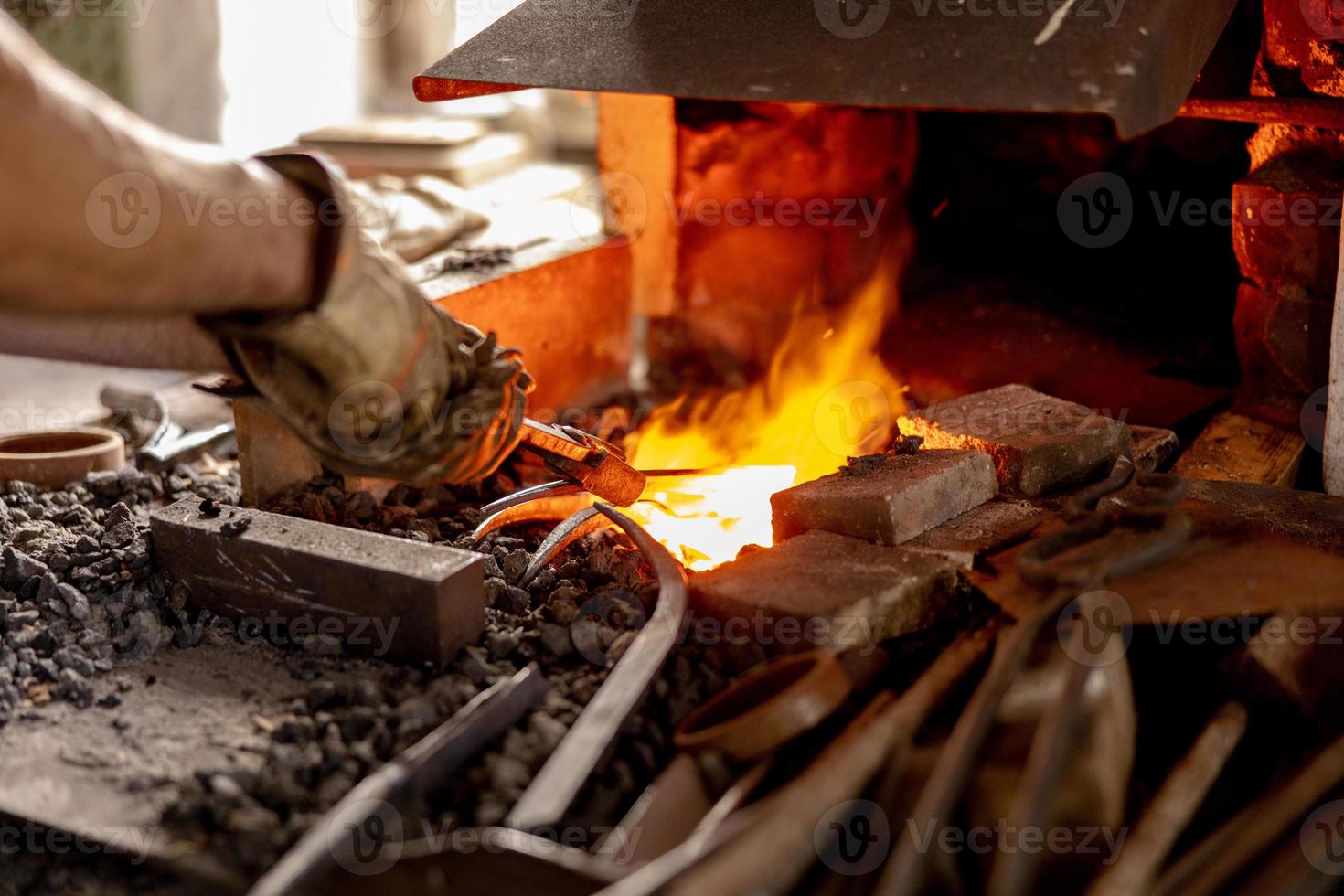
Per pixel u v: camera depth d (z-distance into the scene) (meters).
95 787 1.58
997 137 3.85
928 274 3.91
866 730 1.43
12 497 2.45
